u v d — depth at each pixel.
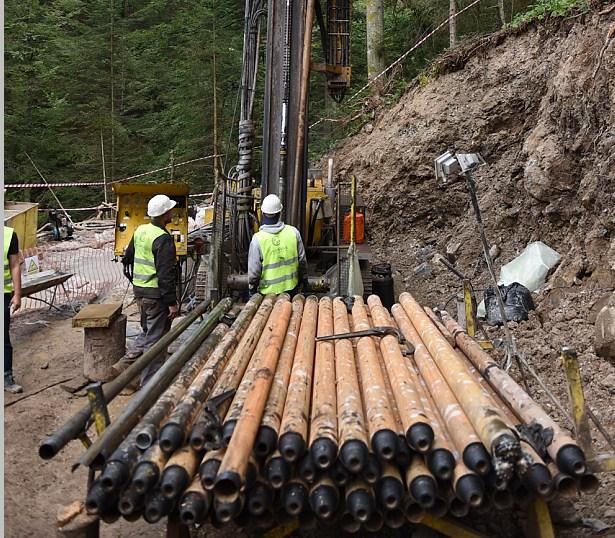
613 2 7.84
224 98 23.69
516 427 3.15
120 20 27.94
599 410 5.27
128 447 3.04
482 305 7.64
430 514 2.98
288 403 3.37
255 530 3.46
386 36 18.34
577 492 2.89
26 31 26.80
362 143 14.55
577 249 7.34
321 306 5.81
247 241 7.66
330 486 2.95
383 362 4.16
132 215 9.27
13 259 6.45
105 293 11.09
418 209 11.68
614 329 5.74
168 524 3.22
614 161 6.72
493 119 10.72
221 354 4.25
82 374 7.06
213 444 3.03
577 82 7.73
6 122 23.81
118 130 25.30
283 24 7.25
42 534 4.18
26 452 5.31
